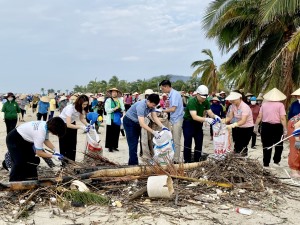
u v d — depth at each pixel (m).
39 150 5.55
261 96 13.88
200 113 7.70
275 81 13.52
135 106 7.14
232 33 16.55
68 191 5.46
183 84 59.94
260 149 11.41
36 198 5.50
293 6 11.34
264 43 16.28
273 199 5.71
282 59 12.69
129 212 5.12
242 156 7.09
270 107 8.12
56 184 5.71
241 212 5.16
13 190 5.43
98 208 5.26
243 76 20.92
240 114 8.09
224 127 7.09
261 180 6.29
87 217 4.93
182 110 8.06
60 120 5.57
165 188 5.37
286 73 12.83
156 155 6.92
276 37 15.84
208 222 4.78
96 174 6.14
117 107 10.56
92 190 5.90
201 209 5.25
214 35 16.25
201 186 6.04
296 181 6.93
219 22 15.80
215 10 15.62
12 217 4.91
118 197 5.72
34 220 4.84
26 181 5.54
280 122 8.12
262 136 8.30
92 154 7.21
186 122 7.79
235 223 4.78
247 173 6.40
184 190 5.78
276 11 11.44
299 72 14.16
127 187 6.05
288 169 8.12
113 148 10.81
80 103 7.39
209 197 5.70
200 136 7.88
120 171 6.29
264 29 15.62
